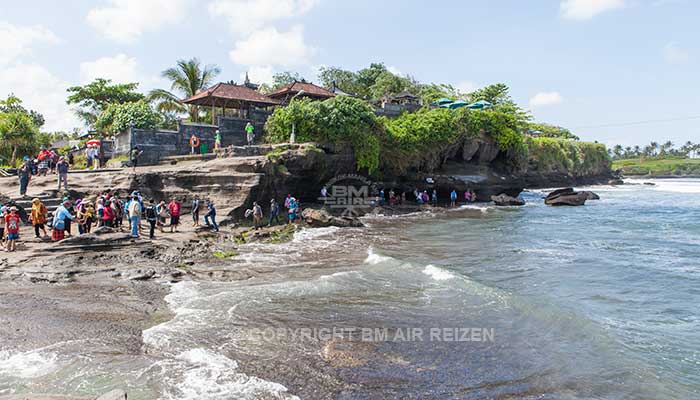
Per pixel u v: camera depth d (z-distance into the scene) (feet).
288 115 95.81
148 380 20.44
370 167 102.89
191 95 135.95
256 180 70.23
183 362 22.58
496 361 23.68
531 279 42.55
